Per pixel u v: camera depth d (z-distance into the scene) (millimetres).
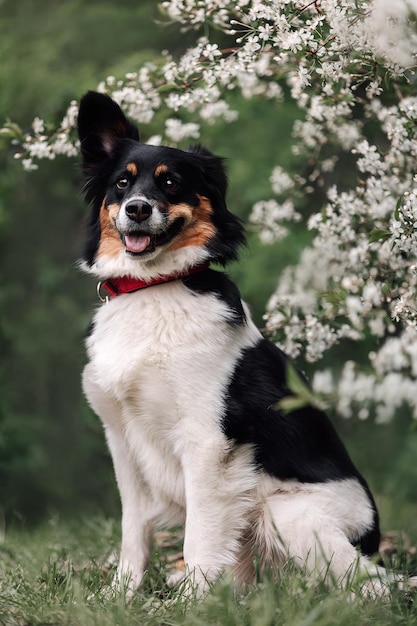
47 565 4918
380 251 5094
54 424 10820
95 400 4711
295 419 4676
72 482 10547
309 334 5250
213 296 4605
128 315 4613
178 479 4656
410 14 4043
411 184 5086
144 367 4453
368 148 5098
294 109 8320
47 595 4246
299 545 4387
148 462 4688
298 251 8984
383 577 4359
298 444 4641
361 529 4676
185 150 4941
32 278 10914
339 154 6988
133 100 5363
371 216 5258
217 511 4391
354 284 5129
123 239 4629
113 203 4715
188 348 4434
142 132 6555
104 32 10031
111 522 6383
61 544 5918
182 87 5164
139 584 4625
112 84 5496
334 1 4430
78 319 10570
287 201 6496
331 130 5949
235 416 4422
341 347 8688
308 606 3879
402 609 4102
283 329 5648
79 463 10648
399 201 4480
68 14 10109
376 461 10172
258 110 8414
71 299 10781
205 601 3996
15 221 10648
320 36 4586
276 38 4664
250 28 4934
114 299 4742
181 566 5258
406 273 5086
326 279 5684
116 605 3973
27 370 10930
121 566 4727
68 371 11016
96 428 9398
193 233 4680
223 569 4375
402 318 4723
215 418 4402
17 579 4648
